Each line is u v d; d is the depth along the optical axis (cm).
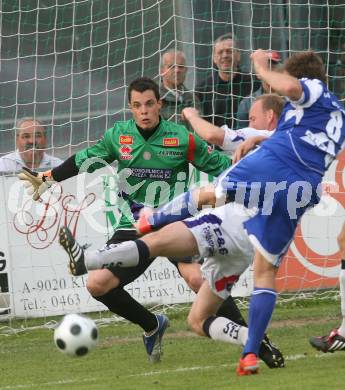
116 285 2330
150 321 2353
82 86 3934
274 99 2266
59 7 3947
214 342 2673
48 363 2466
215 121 3656
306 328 2883
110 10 3925
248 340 2014
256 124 2270
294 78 1991
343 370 2045
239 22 3856
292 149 2003
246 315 3197
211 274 2148
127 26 3912
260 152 2031
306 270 3559
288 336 2734
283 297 3531
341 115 2033
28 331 3162
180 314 3303
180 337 2828
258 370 2033
